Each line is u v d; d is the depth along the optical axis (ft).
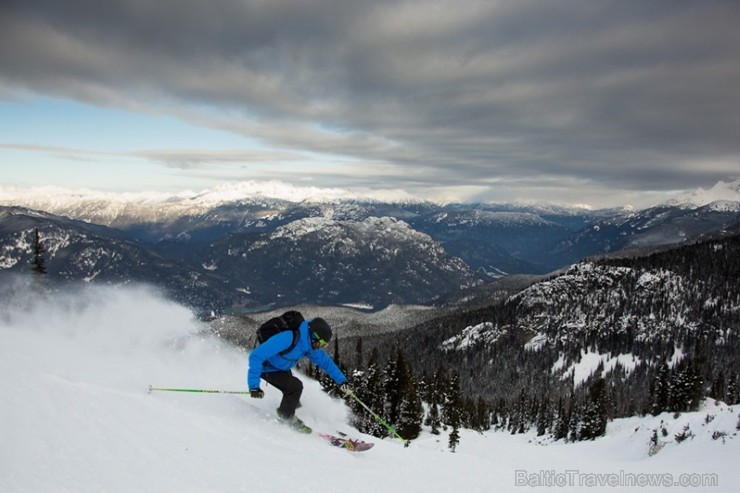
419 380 262.88
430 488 24.75
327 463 24.32
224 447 22.49
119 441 19.63
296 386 29.12
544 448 172.45
